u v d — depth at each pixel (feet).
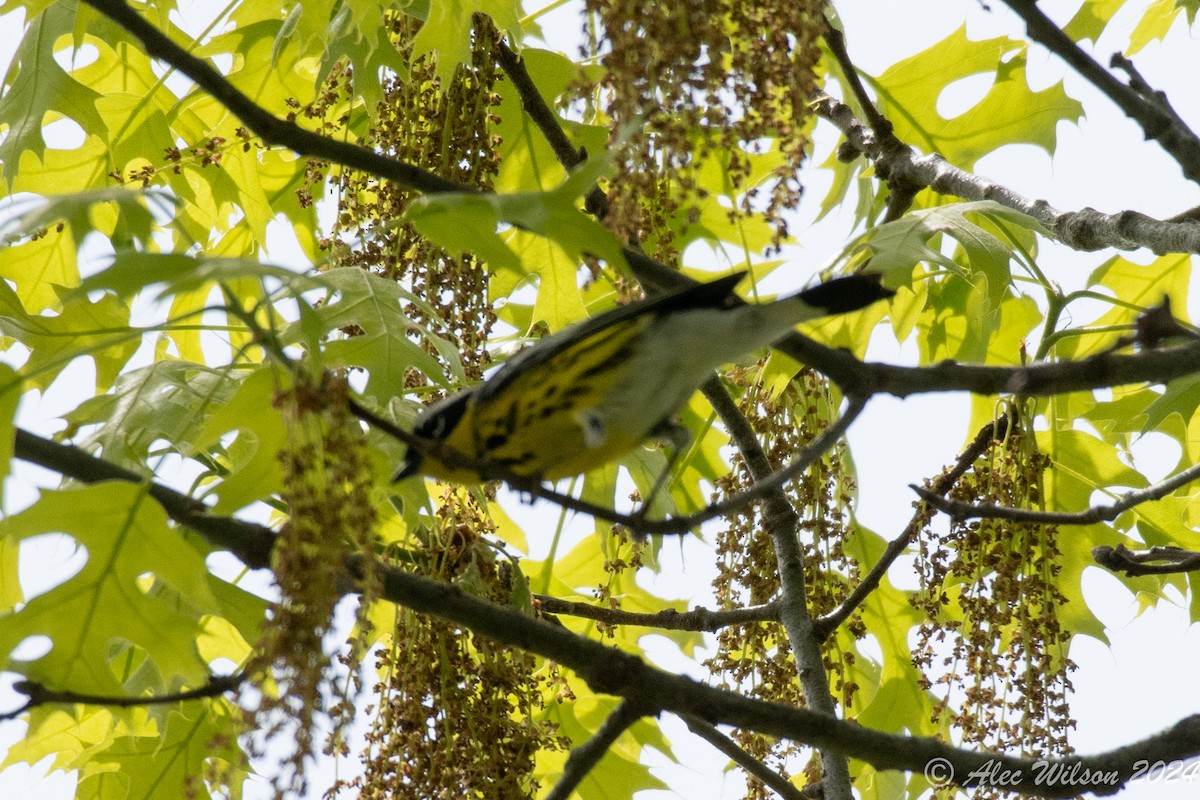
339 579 20.63
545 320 36.06
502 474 20.16
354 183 31.78
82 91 37.55
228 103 24.39
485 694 26.66
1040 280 33.53
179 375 29.43
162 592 29.55
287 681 16.90
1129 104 26.27
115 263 16.85
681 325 24.16
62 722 33.12
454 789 25.17
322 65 32.55
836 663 32.96
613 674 23.12
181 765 31.99
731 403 33.58
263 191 38.93
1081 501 37.47
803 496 33.47
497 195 18.01
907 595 38.93
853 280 23.81
